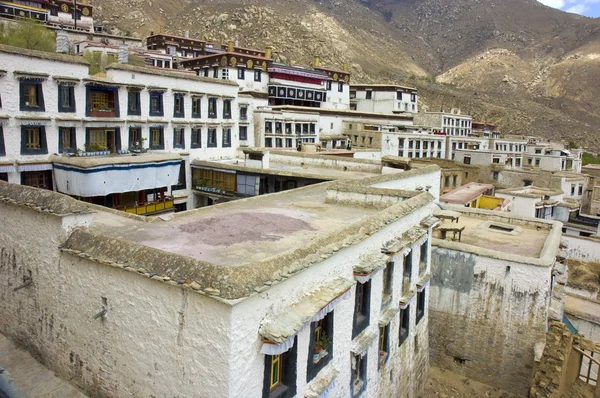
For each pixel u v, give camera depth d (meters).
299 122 59.97
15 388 7.41
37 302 11.98
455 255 20.62
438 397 19.41
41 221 11.62
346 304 12.07
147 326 9.53
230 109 44.50
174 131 39.16
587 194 62.53
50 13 82.94
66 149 31.62
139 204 32.94
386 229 14.35
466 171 61.00
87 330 10.77
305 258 10.16
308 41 162.50
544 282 18.86
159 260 9.37
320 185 22.55
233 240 12.20
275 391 9.70
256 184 34.56
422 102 151.25
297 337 9.95
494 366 20.14
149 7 169.38
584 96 180.50
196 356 8.77
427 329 19.77
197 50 95.75
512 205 46.09
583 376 20.23
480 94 175.12
